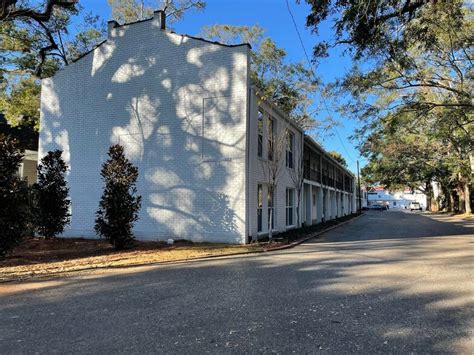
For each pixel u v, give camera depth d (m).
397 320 5.21
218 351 4.15
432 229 23.12
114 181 13.23
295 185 21.42
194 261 10.96
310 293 6.78
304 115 28.94
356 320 5.21
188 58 15.70
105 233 13.10
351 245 14.53
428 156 41.38
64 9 19.66
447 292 6.77
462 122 21.89
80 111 17.34
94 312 5.77
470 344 4.33
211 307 5.93
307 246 14.48
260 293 6.82
